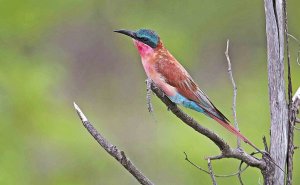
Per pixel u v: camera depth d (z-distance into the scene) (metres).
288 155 7.78
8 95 14.30
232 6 18.78
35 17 15.80
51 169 14.21
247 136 14.93
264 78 17.72
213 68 18.38
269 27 7.84
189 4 18.77
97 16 18.62
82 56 18.66
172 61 8.98
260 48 18.59
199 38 18.69
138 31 9.16
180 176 14.06
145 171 14.98
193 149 13.89
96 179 14.37
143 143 16.23
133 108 18.31
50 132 14.23
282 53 7.83
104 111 18.33
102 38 18.75
